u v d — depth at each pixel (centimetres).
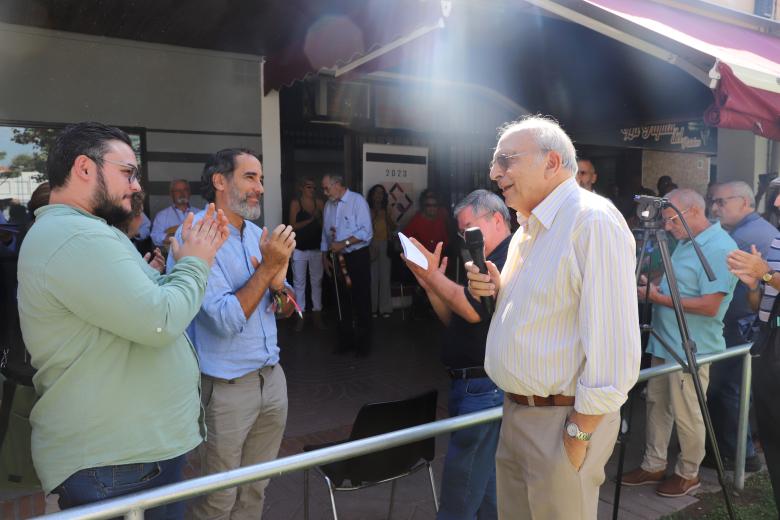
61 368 171
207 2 496
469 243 215
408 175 914
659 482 382
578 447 180
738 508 354
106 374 172
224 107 657
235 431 252
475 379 263
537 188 190
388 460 282
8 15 514
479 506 278
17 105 545
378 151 884
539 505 189
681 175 973
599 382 171
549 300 182
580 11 447
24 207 558
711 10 715
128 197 182
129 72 598
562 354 182
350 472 274
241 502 270
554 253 181
